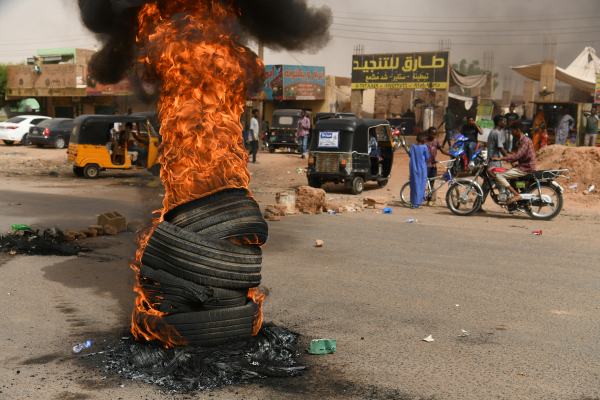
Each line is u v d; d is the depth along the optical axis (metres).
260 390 3.20
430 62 28.08
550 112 22.86
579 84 32.09
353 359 3.73
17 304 4.83
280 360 3.65
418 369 3.57
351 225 9.55
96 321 4.39
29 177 17.08
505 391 3.26
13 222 8.80
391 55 28.73
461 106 40.88
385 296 5.26
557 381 3.41
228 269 3.53
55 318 4.46
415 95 38.31
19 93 39.59
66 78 37.25
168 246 3.50
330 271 6.20
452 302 5.09
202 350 3.52
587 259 6.99
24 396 3.08
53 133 27.70
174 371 3.35
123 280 5.65
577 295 5.37
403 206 12.60
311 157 14.98
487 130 23.14
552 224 9.95
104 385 3.23
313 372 3.50
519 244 7.96
